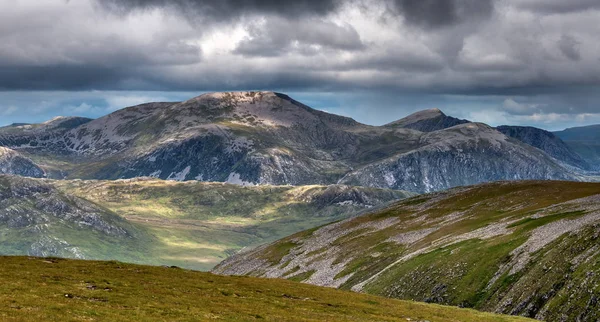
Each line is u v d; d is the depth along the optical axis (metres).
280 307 77.00
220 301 76.62
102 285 78.62
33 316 55.12
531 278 99.38
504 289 103.69
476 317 81.19
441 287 117.00
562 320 83.69
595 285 83.38
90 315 58.78
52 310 58.91
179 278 93.62
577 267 91.69
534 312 91.12
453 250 132.50
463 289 111.81
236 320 64.44
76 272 88.44
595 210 122.94
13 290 68.38
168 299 73.44
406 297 123.25
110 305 65.69
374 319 74.25
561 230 112.62
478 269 115.38
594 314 79.31
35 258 101.25
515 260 110.31
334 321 69.56
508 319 80.44
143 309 65.25
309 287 100.88
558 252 100.62
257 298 82.31
